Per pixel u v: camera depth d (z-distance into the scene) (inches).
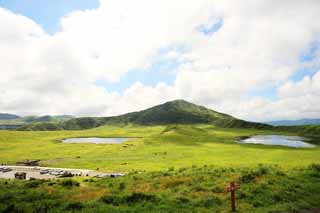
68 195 914.7
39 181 1375.5
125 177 1566.2
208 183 1048.8
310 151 4670.3
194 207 721.6
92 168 3265.3
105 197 808.3
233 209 682.8
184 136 7337.6
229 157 4005.9
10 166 3484.3
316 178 1069.1
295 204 725.9
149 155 4377.5
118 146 5871.1
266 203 753.0
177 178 1238.3
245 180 1026.7
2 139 7204.7
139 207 709.3
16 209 690.8
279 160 3543.3
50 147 5915.4
